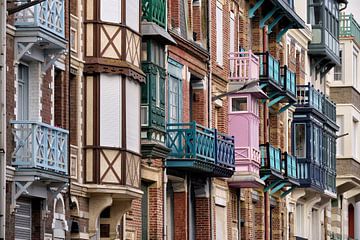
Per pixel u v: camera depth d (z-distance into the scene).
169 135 47.53
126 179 41.62
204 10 52.62
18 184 36.38
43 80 38.41
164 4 46.28
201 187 52.06
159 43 45.44
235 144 55.78
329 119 72.50
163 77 45.91
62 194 39.75
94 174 41.22
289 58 67.38
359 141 80.56
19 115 37.84
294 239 67.88
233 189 56.84
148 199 47.06
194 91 52.28
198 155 47.94
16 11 35.59
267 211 61.94
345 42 78.94
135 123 42.59
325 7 72.38
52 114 39.00
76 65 41.00
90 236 41.62
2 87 35.09
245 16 59.31
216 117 54.84
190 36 50.97
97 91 41.38
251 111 55.88
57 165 37.53
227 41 55.84
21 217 37.81
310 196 70.50
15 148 36.28
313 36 72.25
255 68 56.75
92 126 41.34
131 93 42.25
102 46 41.50
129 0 42.19
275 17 62.69
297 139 67.81
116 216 42.75
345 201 80.25
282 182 62.53
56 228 39.59
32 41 36.69
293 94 63.84
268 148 59.09
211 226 52.78
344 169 77.75
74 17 41.00
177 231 49.78
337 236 77.81
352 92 78.69
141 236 46.25
